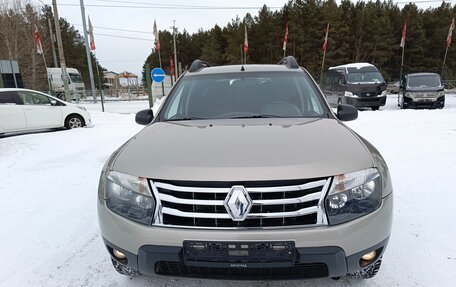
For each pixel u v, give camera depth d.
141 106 23.55
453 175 4.46
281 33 51.19
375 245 1.93
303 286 2.36
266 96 3.19
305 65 50.94
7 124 9.43
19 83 15.96
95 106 23.55
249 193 1.81
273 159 1.92
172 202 1.87
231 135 2.36
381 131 8.00
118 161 2.18
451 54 50.84
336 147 2.09
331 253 1.82
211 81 3.45
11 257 2.86
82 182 4.84
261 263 1.82
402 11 56.38
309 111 3.01
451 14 52.84
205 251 1.84
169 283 2.45
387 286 2.32
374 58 51.84
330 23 49.25
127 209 1.98
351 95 15.26
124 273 2.43
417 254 2.68
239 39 53.91
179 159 2.00
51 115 10.20
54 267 2.70
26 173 5.42
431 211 3.41
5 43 37.91
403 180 4.31
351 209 1.87
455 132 7.52
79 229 3.35
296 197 1.81
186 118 3.03
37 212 3.79
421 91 15.25
